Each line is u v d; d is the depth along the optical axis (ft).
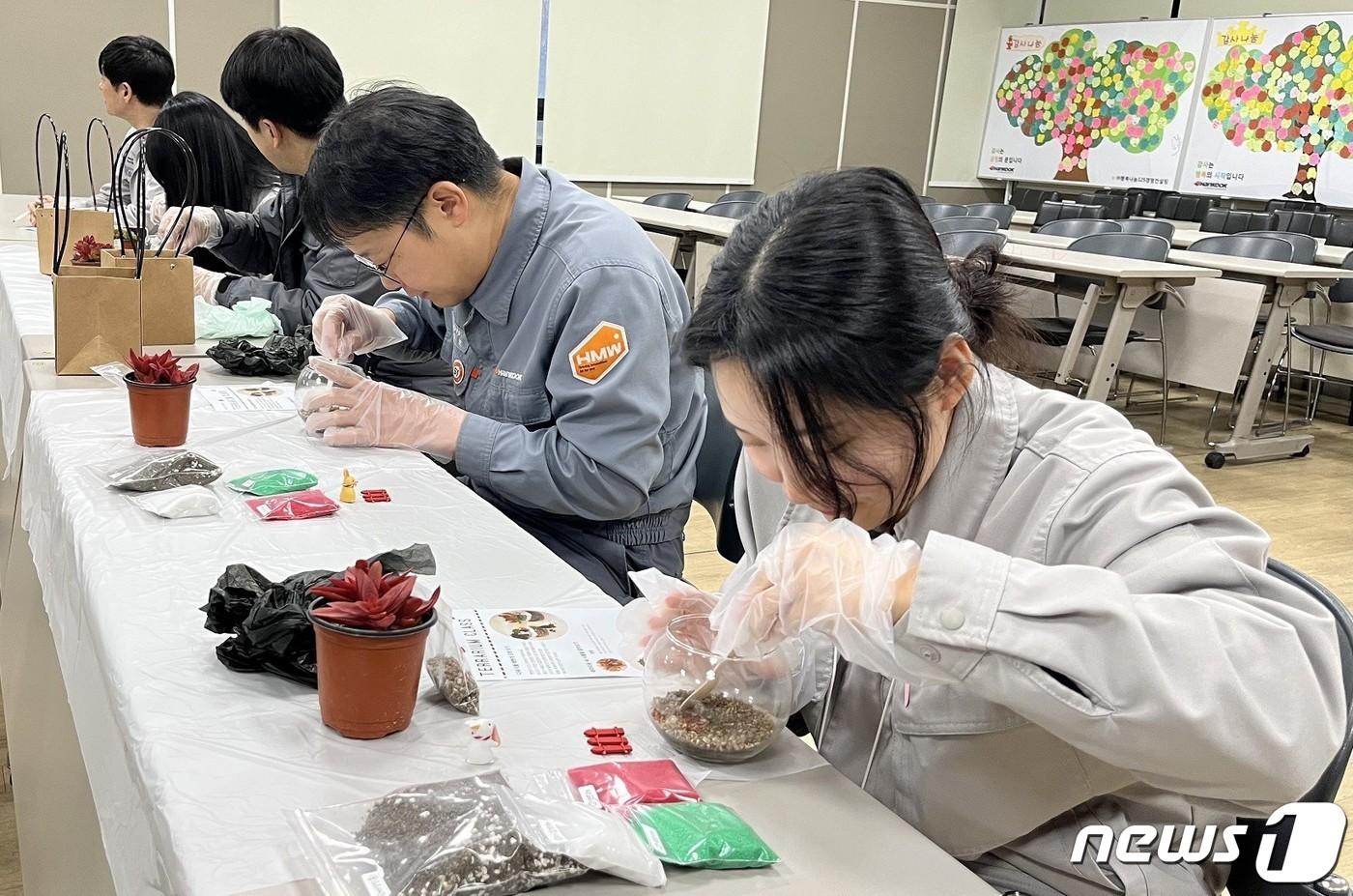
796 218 2.55
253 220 9.70
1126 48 26.17
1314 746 2.43
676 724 2.88
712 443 5.78
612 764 2.79
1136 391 19.13
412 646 2.79
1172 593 2.61
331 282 7.63
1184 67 24.94
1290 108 22.91
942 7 28.91
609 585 5.43
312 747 2.76
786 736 3.09
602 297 5.04
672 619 3.19
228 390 6.13
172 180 9.78
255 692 3.02
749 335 2.50
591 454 4.99
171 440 5.03
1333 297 17.51
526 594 3.84
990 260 3.19
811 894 2.38
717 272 2.67
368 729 2.81
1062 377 15.02
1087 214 23.29
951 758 3.04
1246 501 13.74
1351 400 18.95
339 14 22.31
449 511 4.60
